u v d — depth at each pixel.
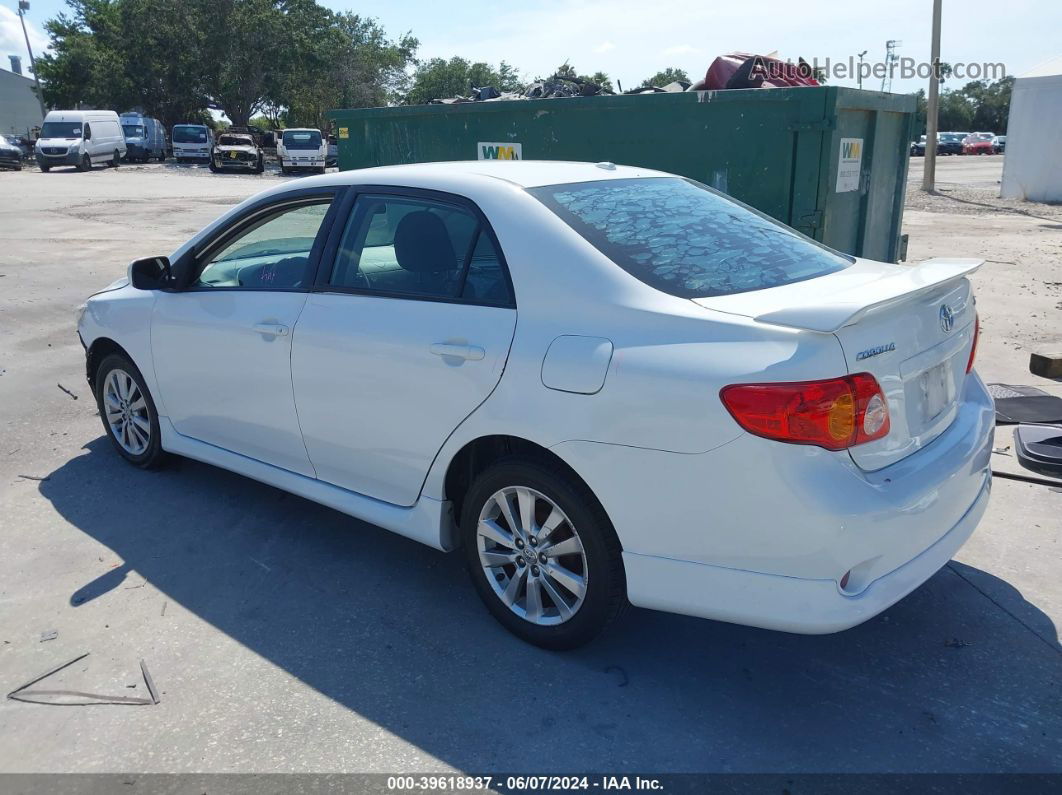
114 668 3.20
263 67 52.00
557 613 3.26
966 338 3.29
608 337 2.87
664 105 6.81
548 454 3.11
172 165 41.62
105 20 53.03
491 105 7.85
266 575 3.87
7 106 60.97
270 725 2.89
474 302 3.24
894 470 2.76
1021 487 4.66
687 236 3.31
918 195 24.17
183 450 4.63
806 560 2.59
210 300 4.25
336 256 3.78
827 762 2.71
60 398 6.34
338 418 3.69
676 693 3.05
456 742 2.81
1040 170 22.36
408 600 3.67
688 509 2.72
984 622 3.46
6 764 2.72
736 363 2.62
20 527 4.32
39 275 11.13
